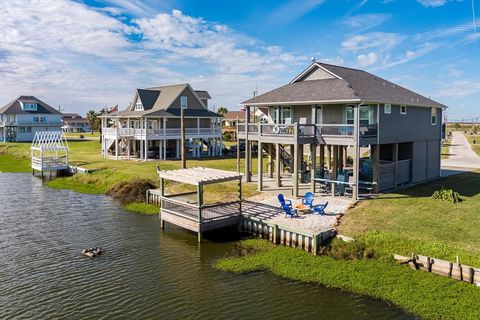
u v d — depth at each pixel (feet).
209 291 49.16
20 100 266.16
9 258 60.54
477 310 41.65
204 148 197.26
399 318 41.93
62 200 100.12
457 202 75.15
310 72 100.01
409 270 51.03
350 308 44.27
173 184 101.96
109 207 92.38
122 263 58.29
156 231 73.72
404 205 73.61
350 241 58.34
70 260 59.62
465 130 487.61
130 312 44.62
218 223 68.39
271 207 76.64
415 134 99.50
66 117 503.20
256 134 95.20
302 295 47.37
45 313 44.57
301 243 60.70
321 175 93.76
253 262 57.00
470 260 49.47
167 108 159.22
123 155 164.66
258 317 43.24
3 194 107.86
